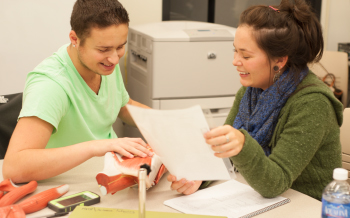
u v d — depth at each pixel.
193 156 0.94
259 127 1.23
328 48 3.71
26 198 1.02
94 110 1.45
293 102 1.12
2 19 2.19
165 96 2.39
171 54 2.34
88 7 1.14
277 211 0.97
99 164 1.26
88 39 1.17
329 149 1.15
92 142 1.12
